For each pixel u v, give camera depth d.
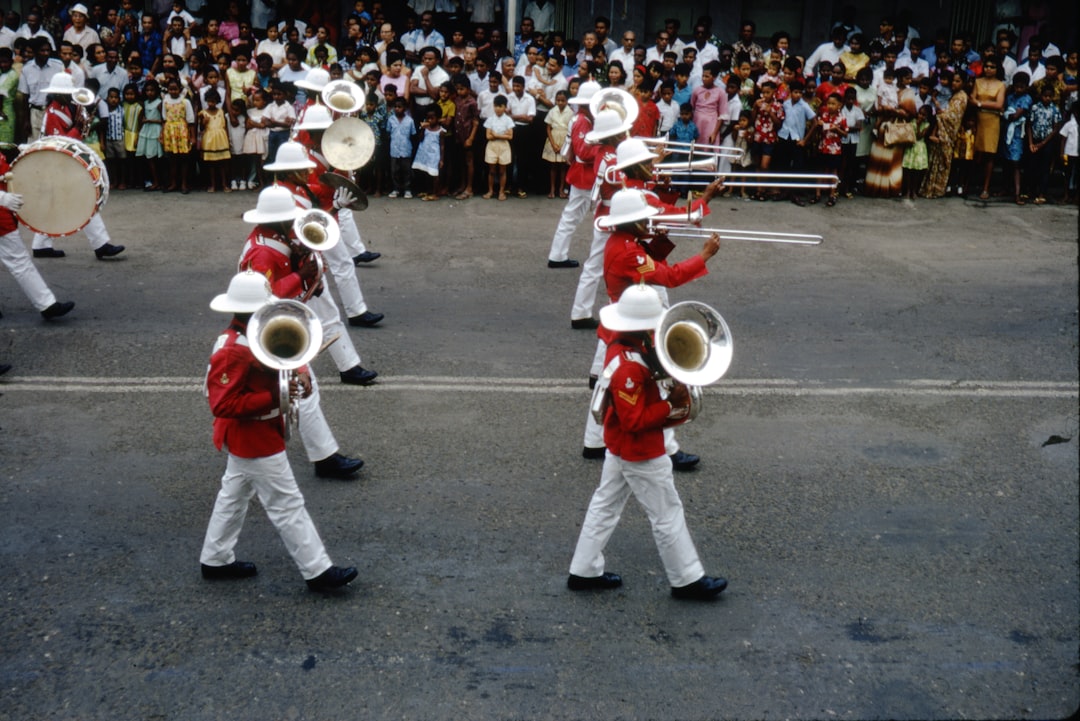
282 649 5.49
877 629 5.72
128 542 6.51
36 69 15.78
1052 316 10.95
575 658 5.45
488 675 5.30
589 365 9.52
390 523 6.78
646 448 5.66
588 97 11.88
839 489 7.28
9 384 8.84
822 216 15.11
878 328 10.57
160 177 16.23
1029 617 5.84
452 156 15.79
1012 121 15.70
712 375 5.45
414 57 16.47
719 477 7.44
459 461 7.64
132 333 10.05
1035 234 14.33
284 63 16.28
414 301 11.17
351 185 9.07
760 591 6.07
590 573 6.02
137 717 4.96
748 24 17.06
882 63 16.12
